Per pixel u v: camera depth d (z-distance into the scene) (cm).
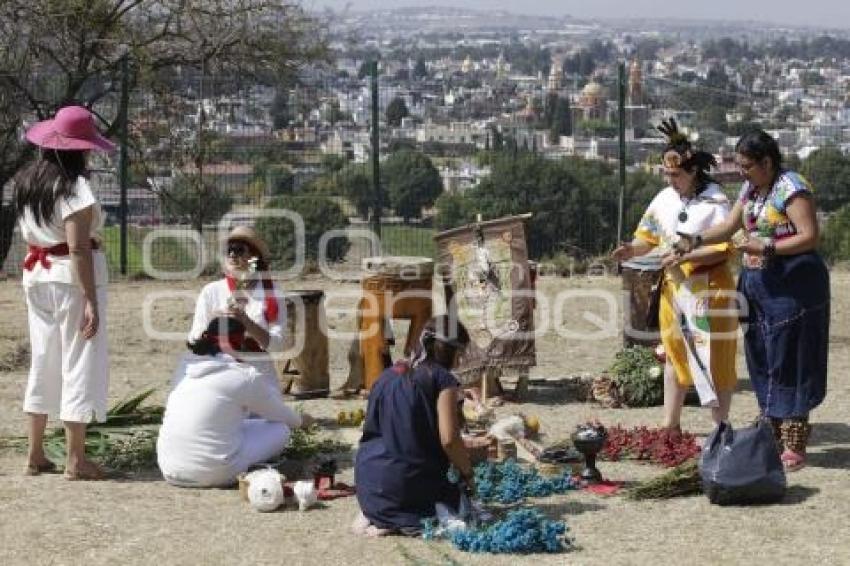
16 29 2280
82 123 932
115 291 1878
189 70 2383
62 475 962
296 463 973
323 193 2091
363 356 1206
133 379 1320
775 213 945
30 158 2227
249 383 941
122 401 1145
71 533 823
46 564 770
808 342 948
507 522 796
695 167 1006
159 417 1070
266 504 868
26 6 2266
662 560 767
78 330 939
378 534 813
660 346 1203
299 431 1034
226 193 2130
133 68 2216
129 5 2359
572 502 888
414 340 1198
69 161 930
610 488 911
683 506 876
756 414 1148
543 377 1309
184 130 2158
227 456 929
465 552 784
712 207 999
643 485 895
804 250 941
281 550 789
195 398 932
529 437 1041
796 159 2198
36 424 958
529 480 917
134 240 2083
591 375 1252
